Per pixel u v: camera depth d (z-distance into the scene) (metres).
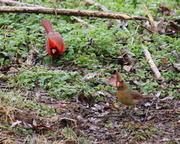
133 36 12.68
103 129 8.08
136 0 16.20
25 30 12.98
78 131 7.85
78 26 13.04
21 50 11.84
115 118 8.55
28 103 8.75
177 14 15.03
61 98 9.32
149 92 9.71
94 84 10.12
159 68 11.07
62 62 11.35
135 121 8.39
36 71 10.49
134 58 11.35
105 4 15.42
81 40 11.92
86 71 10.73
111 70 10.81
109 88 9.81
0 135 7.47
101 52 11.81
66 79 10.05
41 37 12.59
